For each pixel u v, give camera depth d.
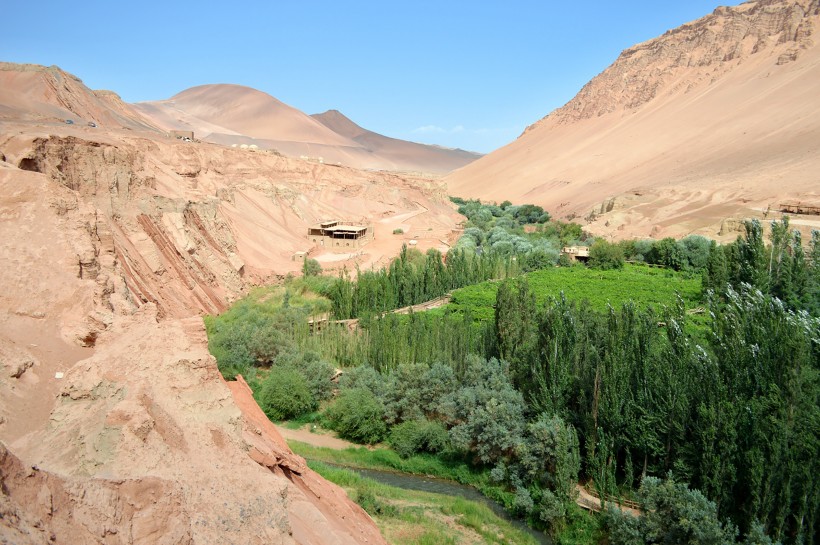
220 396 26.34
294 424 55.53
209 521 19.88
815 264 80.56
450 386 53.28
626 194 177.12
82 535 15.56
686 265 114.62
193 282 72.00
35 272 30.95
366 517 34.03
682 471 39.06
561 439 41.88
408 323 65.56
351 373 58.41
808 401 37.56
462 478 47.94
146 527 17.34
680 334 43.53
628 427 42.44
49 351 27.03
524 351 51.62
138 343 26.34
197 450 23.14
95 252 35.88
